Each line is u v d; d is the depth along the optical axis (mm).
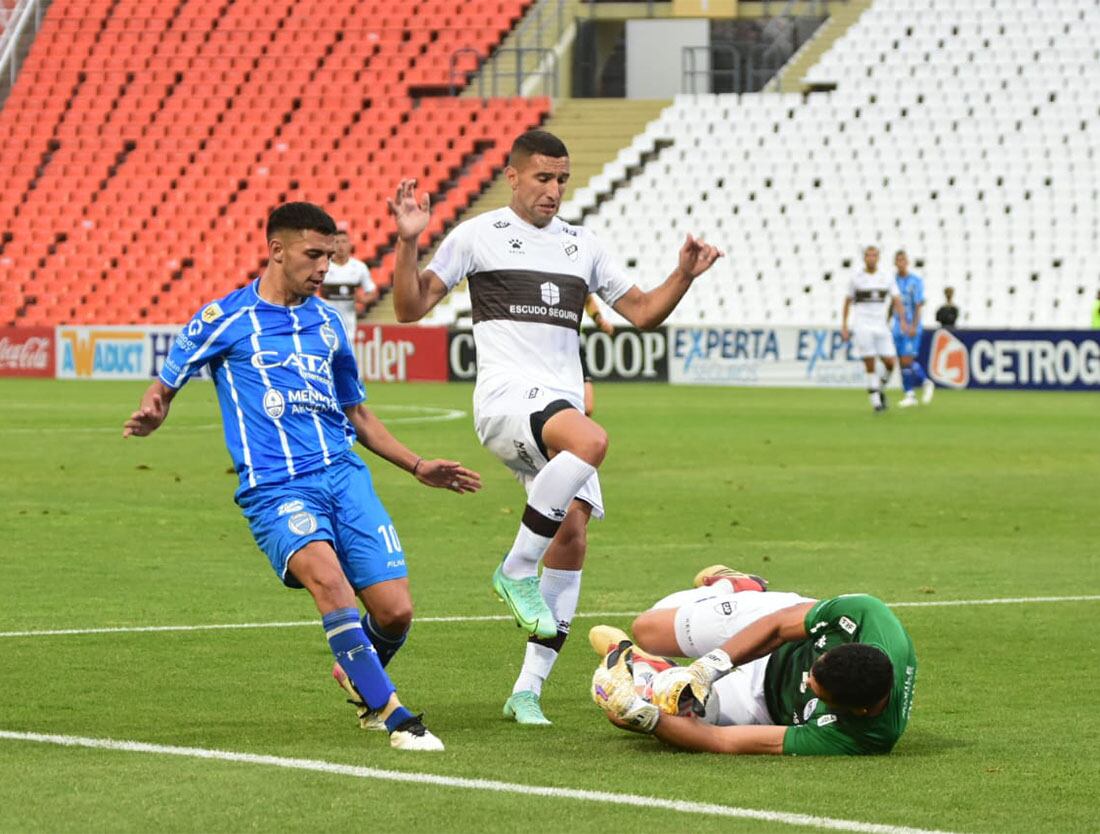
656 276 134875
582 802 19391
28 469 63875
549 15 150875
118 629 32219
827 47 144500
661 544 45250
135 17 157750
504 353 26125
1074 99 133000
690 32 152250
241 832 18062
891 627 22312
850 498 55781
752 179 136125
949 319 118625
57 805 19109
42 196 150250
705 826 18359
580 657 30312
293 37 153500
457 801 19391
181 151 149250
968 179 131875
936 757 22141
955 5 139750
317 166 144875
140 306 143375
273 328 23781
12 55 157500
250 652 30062
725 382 123125
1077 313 125375
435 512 52250
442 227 138000
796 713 22672
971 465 66625
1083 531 48125
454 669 29016
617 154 140625
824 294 130625
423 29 151500
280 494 23266
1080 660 29781
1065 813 19172
